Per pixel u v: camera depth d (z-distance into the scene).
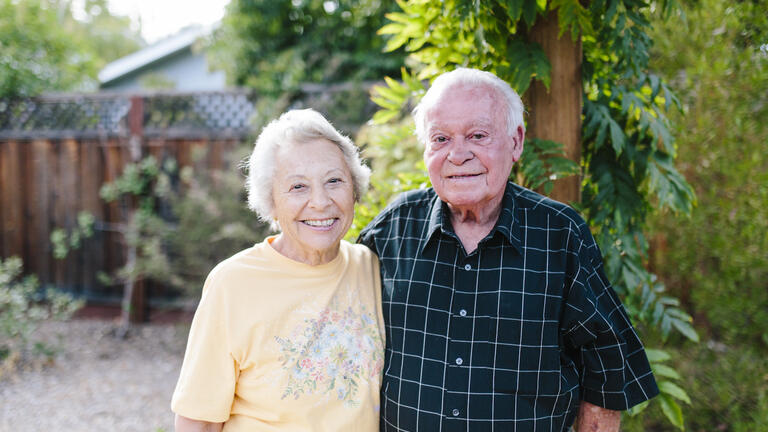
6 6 6.63
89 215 5.59
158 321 5.71
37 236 5.82
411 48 1.96
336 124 5.07
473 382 1.34
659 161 1.90
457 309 1.38
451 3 1.67
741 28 2.78
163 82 9.78
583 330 1.36
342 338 1.38
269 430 1.34
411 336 1.41
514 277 1.37
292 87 5.35
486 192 1.34
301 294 1.38
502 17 1.63
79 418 3.72
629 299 1.95
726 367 2.95
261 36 7.48
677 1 1.71
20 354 4.79
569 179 1.71
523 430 1.33
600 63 1.90
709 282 3.08
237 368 1.36
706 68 2.92
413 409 1.36
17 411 3.80
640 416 2.65
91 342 5.22
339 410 1.34
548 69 1.59
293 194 1.34
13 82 5.87
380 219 1.60
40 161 5.76
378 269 1.55
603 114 1.76
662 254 3.21
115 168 5.62
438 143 1.36
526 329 1.34
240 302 1.35
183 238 4.98
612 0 1.56
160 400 4.01
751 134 2.96
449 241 1.44
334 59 6.92
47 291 5.31
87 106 5.71
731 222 3.02
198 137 5.49
